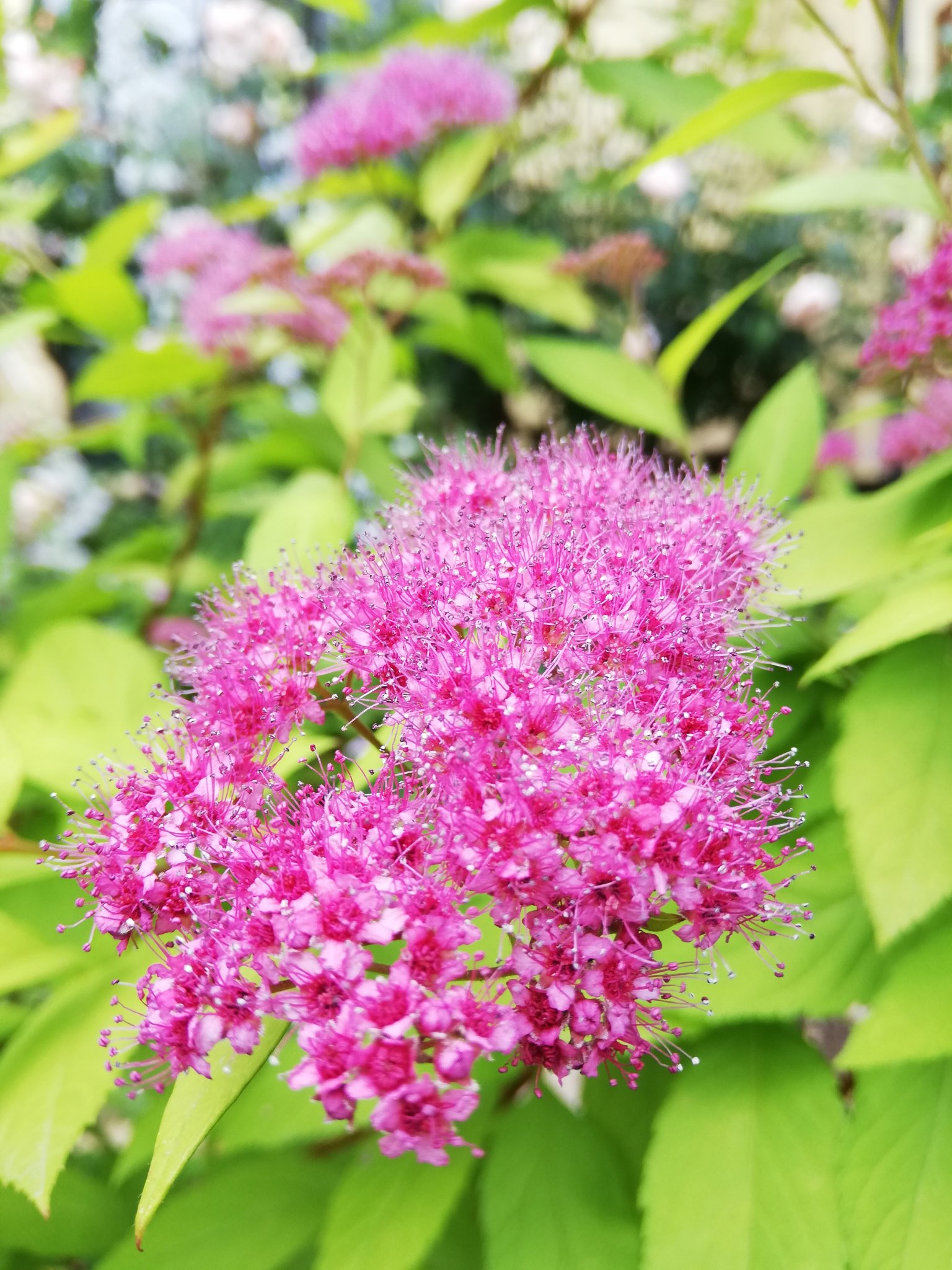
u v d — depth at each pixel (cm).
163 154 35
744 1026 11
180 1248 12
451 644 9
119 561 24
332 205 27
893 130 27
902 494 13
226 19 32
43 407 35
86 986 11
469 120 22
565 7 22
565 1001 8
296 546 13
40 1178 9
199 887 8
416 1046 7
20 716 13
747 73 26
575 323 23
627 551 10
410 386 17
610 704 8
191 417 23
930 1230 9
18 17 27
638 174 14
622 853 8
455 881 8
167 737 10
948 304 14
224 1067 8
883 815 10
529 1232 10
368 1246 10
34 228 32
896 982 10
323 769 9
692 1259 9
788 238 44
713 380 46
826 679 13
